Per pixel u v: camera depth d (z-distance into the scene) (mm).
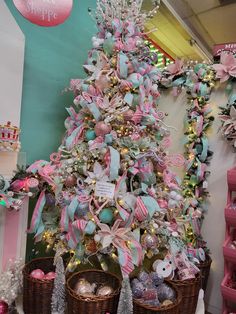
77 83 1661
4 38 1515
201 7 3312
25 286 1373
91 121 1545
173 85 2221
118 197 1372
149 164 1494
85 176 1450
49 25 1308
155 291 1314
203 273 1832
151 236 1442
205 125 2043
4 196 1295
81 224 1317
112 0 1572
